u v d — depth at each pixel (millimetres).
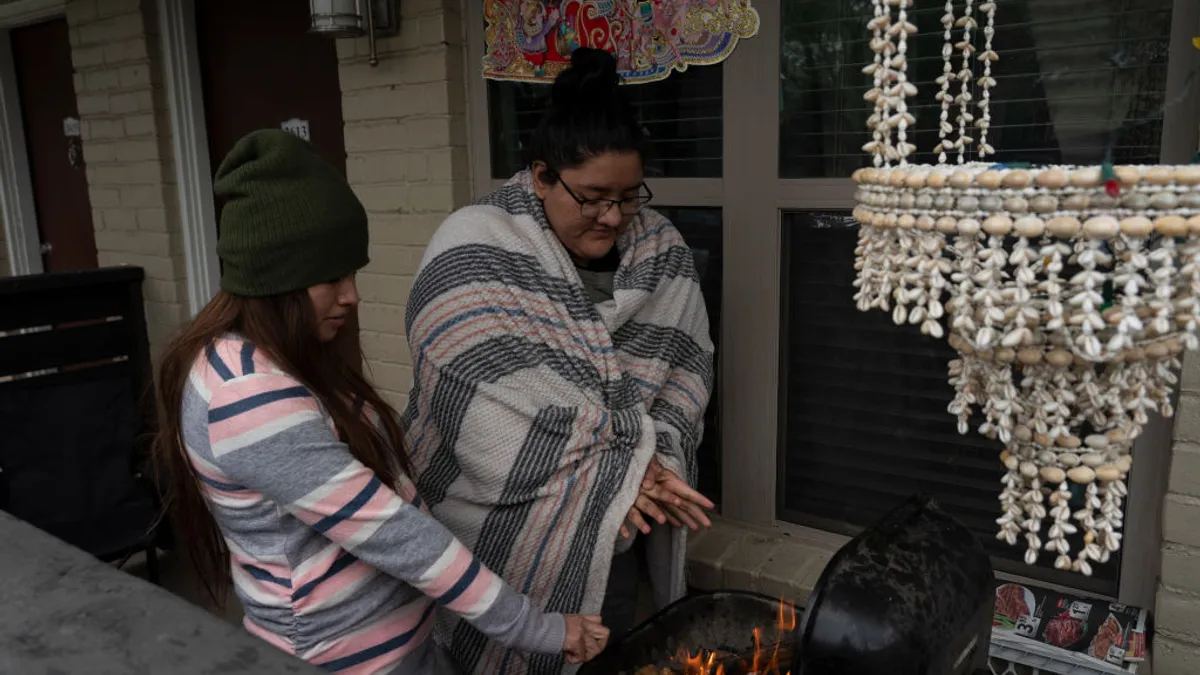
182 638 583
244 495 1130
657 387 1691
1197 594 1633
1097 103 1738
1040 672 1732
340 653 1197
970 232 747
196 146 3494
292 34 3213
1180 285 740
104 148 3672
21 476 2533
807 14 2014
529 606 1277
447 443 1571
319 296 1152
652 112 2283
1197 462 1589
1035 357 770
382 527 1115
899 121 880
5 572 671
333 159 3211
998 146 1858
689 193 2244
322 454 1090
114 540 2709
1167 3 1640
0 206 4566
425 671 1316
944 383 2041
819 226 2127
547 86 2426
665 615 1631
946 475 2072
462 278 1555
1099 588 1876
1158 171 685
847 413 2189
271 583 1167
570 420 1538
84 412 2619
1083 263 710
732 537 2307
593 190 1532
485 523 1589
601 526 1561
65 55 4172
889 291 854
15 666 551
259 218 1082
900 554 1187
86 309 2639
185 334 1161
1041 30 1767
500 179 2549
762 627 1662
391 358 2801
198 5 3443
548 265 1592
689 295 1786
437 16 2438
